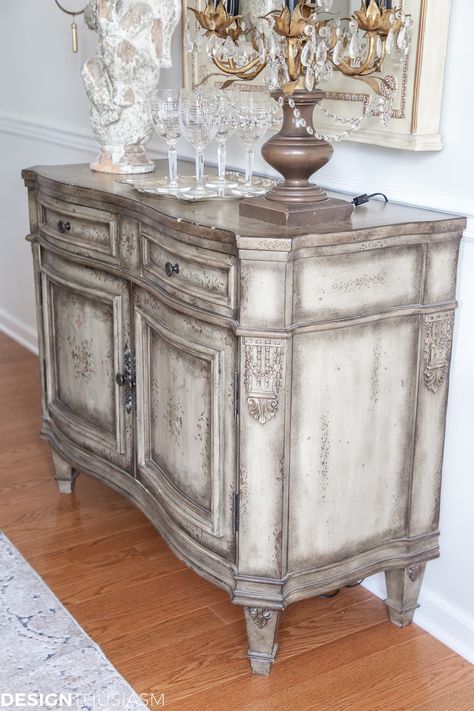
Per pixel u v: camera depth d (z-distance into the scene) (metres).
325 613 2.16
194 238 1.76
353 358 1.78
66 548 2.42
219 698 1.84
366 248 1.71
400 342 1.84
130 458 2.27
